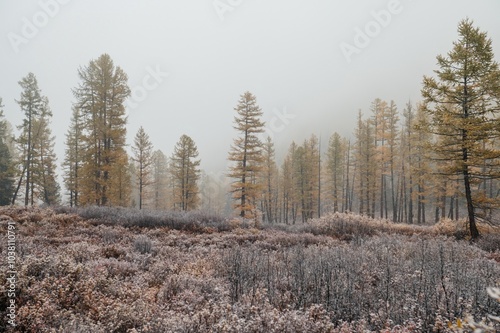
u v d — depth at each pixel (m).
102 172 25.41
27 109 32.09
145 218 14.50
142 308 4.16
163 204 55.28
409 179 35.22
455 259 7.33
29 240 8.52
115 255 8.22
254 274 6.00
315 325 3.62
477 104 15.15
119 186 26.75
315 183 43.59
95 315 4.11
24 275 4.67
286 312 3.98
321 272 5.88
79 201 24.75
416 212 48.38
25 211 14.12
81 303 4.38
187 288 5.39
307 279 5.68
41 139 37.09
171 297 5.07
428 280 5.29
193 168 40.47
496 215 25.31
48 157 38.06
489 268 6.35
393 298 4.80
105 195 24.77
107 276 5.93
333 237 13.97
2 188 36.41
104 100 25.20
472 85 14.91
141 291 5.01
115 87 25.22
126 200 30.39
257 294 4.74
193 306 4.47
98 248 8.30
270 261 7.25
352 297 4.86
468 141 14.79
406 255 8.17
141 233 12.25
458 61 15.23
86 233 10.99
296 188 45.06
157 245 9.77
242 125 29.28
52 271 5.25
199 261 7.43
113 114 25.06
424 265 6.35
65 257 6.00
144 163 36.72
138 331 3.55
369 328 3.88
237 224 16.42
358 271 6.08
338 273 5.91
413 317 4.02
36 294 4.27
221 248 10.24
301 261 6.77
